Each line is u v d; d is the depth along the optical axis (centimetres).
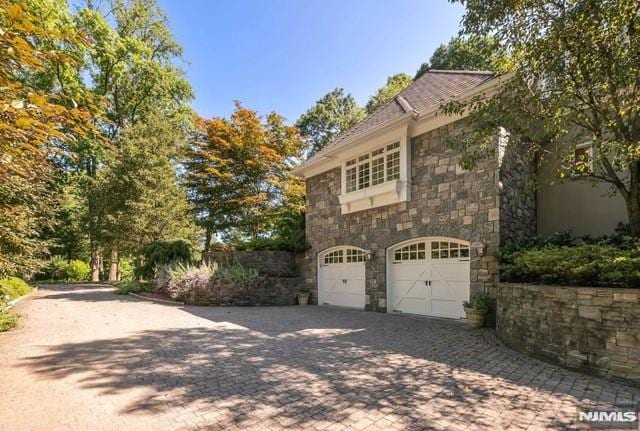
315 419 344
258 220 1722
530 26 546
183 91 2566
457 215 884
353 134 1230
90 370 495
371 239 1124
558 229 895
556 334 524
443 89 1046
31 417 350
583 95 550
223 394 408
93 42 325
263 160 1666
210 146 1697
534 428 325
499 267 719
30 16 273
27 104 278
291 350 605
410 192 1006
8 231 701
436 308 941
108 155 2052
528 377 465
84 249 2742
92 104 359
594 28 495
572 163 614
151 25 2400
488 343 650
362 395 404
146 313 1016
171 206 1880
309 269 1393
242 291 1270
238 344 646
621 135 528
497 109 592
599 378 460
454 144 694
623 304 448
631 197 580
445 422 337
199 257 1644
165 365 518
